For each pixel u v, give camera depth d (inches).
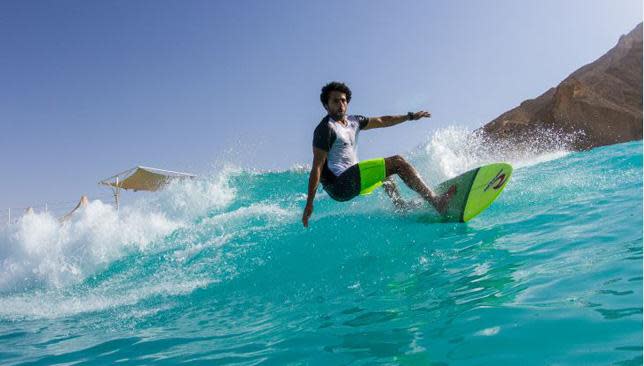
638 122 1053.2
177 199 260.8
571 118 1101.7
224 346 92.7
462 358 65.3
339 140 174.7
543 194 190.5
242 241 190.7
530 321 72.7
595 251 104.6
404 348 73.2
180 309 137.0
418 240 155.5
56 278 209.2
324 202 230.7
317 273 143.5
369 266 138.6
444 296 96.7
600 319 68.2
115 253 219.3
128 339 111.5
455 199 167.9
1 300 191.8
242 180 293.1
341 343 81.2
